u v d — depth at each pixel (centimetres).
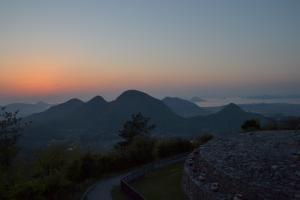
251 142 3272
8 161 3538
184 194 2808
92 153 4488
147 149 5066
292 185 1803
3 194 2289
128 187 2922
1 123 3675
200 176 2567
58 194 2625
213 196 2105
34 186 2353
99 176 4225
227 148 3128
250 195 1906
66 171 3678
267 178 1995
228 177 2175
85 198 2816
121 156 4769
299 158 2323
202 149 3325
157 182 3441
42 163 3588
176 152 5556
